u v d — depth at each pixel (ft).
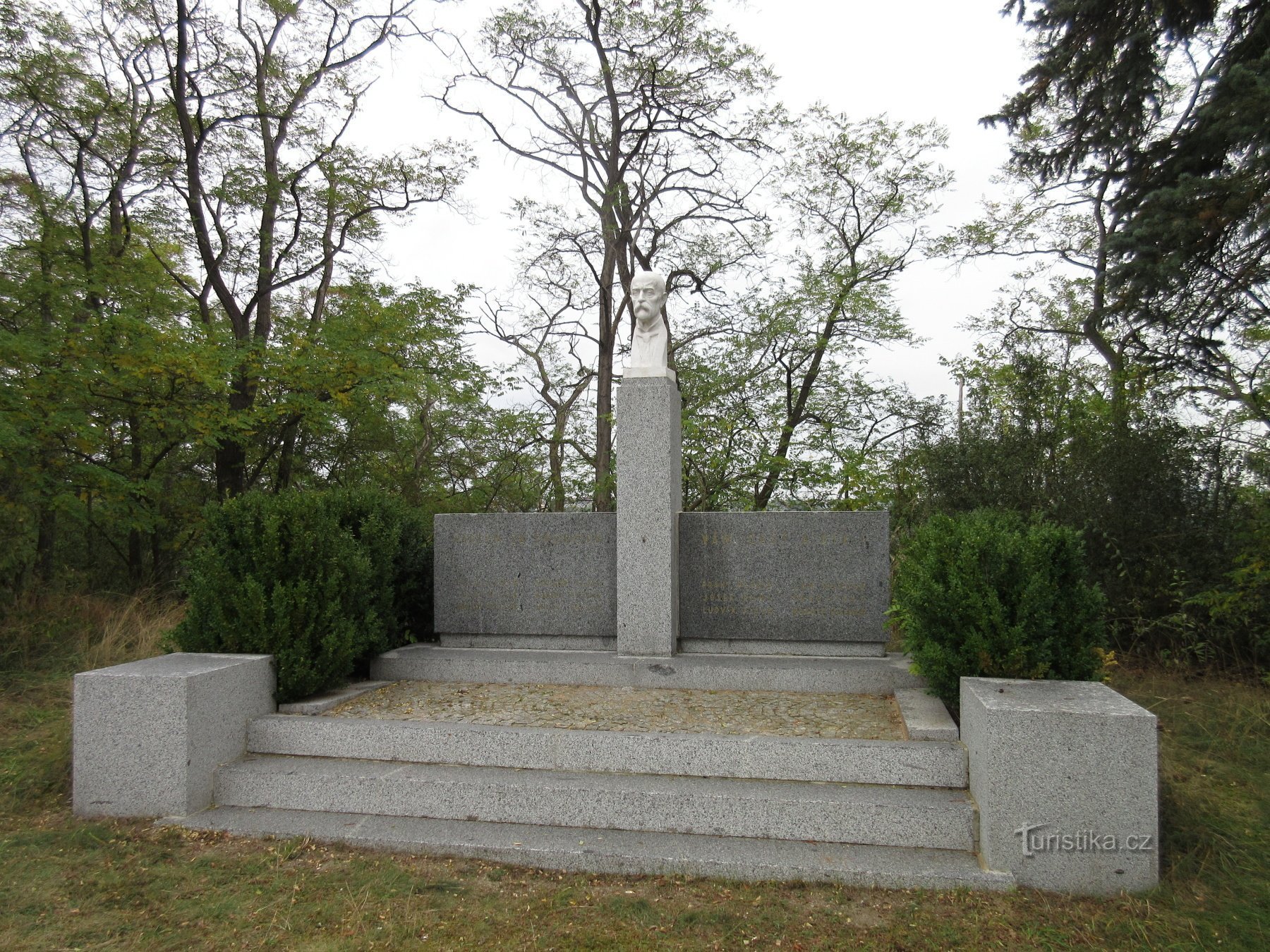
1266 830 15.37
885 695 21.01
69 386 33.83
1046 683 15.57
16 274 44.04
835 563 24.13
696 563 24.81
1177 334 31.22
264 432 46.80
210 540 20.99
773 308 52.65
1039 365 36.45
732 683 21.95
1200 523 29.04
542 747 16.93
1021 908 12.74
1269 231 25.99
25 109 43.52
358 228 54.29
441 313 52.26
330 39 50.78
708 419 50.31
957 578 17.17
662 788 15.43
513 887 13.67
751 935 12.07
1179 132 29.81
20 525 32.99
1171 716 22.20
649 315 24.47
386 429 53.11
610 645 25.14
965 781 15.37
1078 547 17.20
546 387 67.97
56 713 23.68
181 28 44.37
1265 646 26.45
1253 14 28.81
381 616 24.39
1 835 16.02
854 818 14.57
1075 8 31.35
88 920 12.84
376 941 12.09
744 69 51.08
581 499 60.39
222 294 48.24
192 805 16.51
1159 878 13.24
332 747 17.81
